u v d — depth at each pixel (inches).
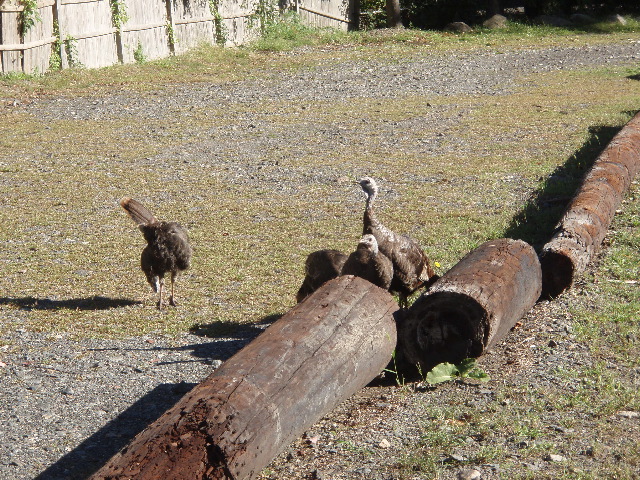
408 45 1392.7
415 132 781.3
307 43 1401.3
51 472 247.3
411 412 269.9
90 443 264.8
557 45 1355.8
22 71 1020.5
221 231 509.7
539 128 773.9
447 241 469.7
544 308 358.0
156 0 1206.9
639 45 1321.4
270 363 235.3
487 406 268.4
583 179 504.1
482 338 290.7
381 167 660.7
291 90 1015.6
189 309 389.1
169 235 383.2
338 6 1610.5
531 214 517.0
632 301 359.3
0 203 580.4
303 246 476.1
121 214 554.6
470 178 617.3
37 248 484.7
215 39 1333.7
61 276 438.9
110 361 328.8
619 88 959.6
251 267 443.8
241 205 567.2
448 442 245.4
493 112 853.8
